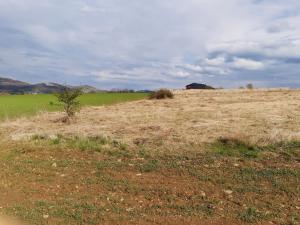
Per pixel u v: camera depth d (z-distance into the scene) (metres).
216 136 12.84
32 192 8.79
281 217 7.44
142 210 7.78
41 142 13.04
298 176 9.45
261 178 9.42
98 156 11.55
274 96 32.00
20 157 11.55
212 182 9.29
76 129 15.30
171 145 12.13
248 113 19.34
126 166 10.59
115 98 40.09
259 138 12.13
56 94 18.59
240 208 7.87
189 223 7.18
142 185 9.19
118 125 16.28
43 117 19.52
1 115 21.08
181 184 9.21
